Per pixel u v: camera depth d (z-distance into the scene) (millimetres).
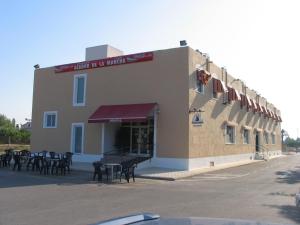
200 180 20156
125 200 12867
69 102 30828
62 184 16953
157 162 25766
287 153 78375
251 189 16359
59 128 31203
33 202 12141
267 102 53688
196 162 26219
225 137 33312
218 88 29922
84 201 12508
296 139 126750
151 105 26125
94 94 29391
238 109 37719
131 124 28609
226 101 33375
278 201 13008
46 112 32156
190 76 25641
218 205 12055
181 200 13039
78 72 30531
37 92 32906
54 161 21562
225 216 10250
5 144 73812
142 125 28031
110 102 28469
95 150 28812
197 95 26750
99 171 18906
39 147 32188
